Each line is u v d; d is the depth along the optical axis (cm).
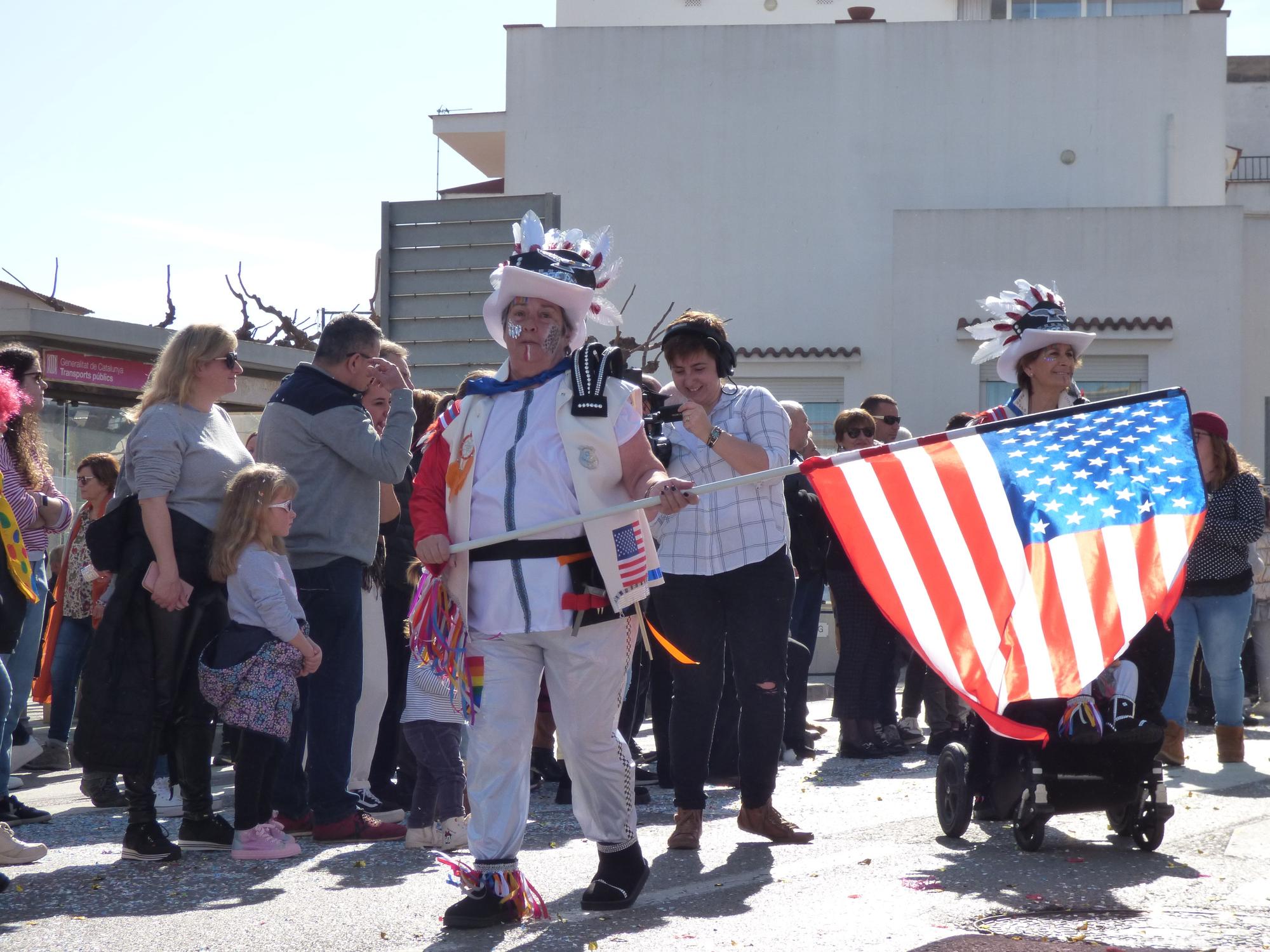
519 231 479
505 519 448
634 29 3178
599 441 449
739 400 595
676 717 580
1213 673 842
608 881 466
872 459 513
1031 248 2769
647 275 3153
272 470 567
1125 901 473
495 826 445
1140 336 2720
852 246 3111
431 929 441
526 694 453
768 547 581
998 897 479
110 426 1307
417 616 452
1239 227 2730
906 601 509
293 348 1755
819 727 1025
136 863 552
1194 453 528
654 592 584
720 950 408
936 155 3106
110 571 558
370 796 652
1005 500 521
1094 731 543
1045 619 516
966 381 2770
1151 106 3070
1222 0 3203
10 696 573
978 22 3105
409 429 606
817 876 516
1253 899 477
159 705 559
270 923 450
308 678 609
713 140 3152
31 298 2775
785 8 3978
